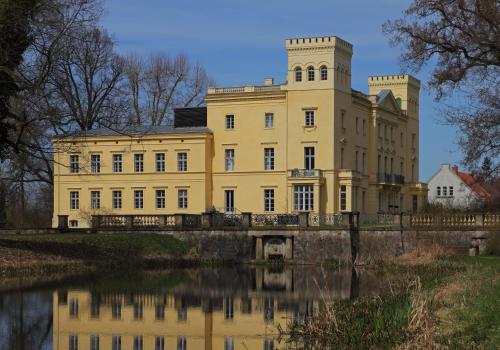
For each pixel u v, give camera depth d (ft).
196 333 96.53
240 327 100.58
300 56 272.51
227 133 279.28
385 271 179.63
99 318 107.14
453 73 147.54
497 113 149.69
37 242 186.50
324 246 220.02
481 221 205.26
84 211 284.41
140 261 206.59
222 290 143.84
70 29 159.94
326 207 269.64
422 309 84.07
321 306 119.14
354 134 288.10
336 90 271.28
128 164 282.97
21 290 136.56
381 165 312.50
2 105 160.97
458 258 180.45
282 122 273.95
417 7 149.28
